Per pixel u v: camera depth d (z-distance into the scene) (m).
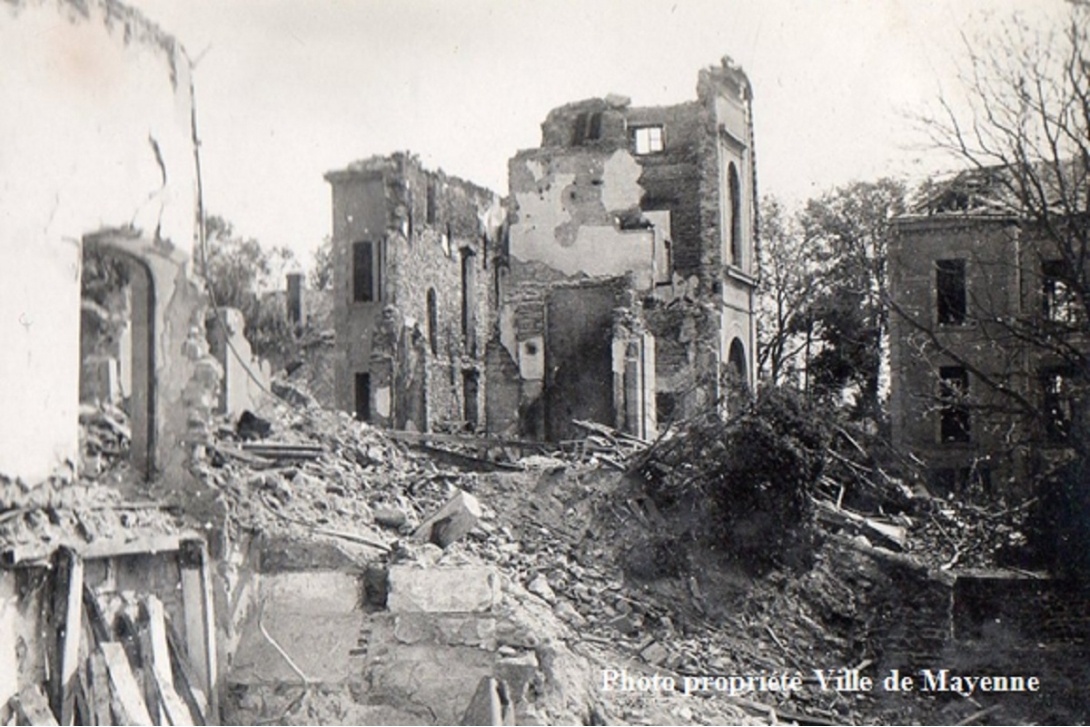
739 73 27.91
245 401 15.38
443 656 11.12
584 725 10.91
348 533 12.30
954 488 20.47
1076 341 20.03
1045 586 16.48
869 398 23.00
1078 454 17.78
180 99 11.91
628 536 15.84
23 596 8.99
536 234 28.31
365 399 25.97
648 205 28.09
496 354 26.84
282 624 11.40
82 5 10.17
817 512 17.77
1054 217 19.72
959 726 14.24
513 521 15.69
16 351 9.28
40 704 8.84
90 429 13.06
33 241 9.51
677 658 13.86
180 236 11.83
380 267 26.14
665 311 26.91
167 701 9.84
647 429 25.12
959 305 21.58
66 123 9.91
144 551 10.33
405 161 26.19
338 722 10.83
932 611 16.27
